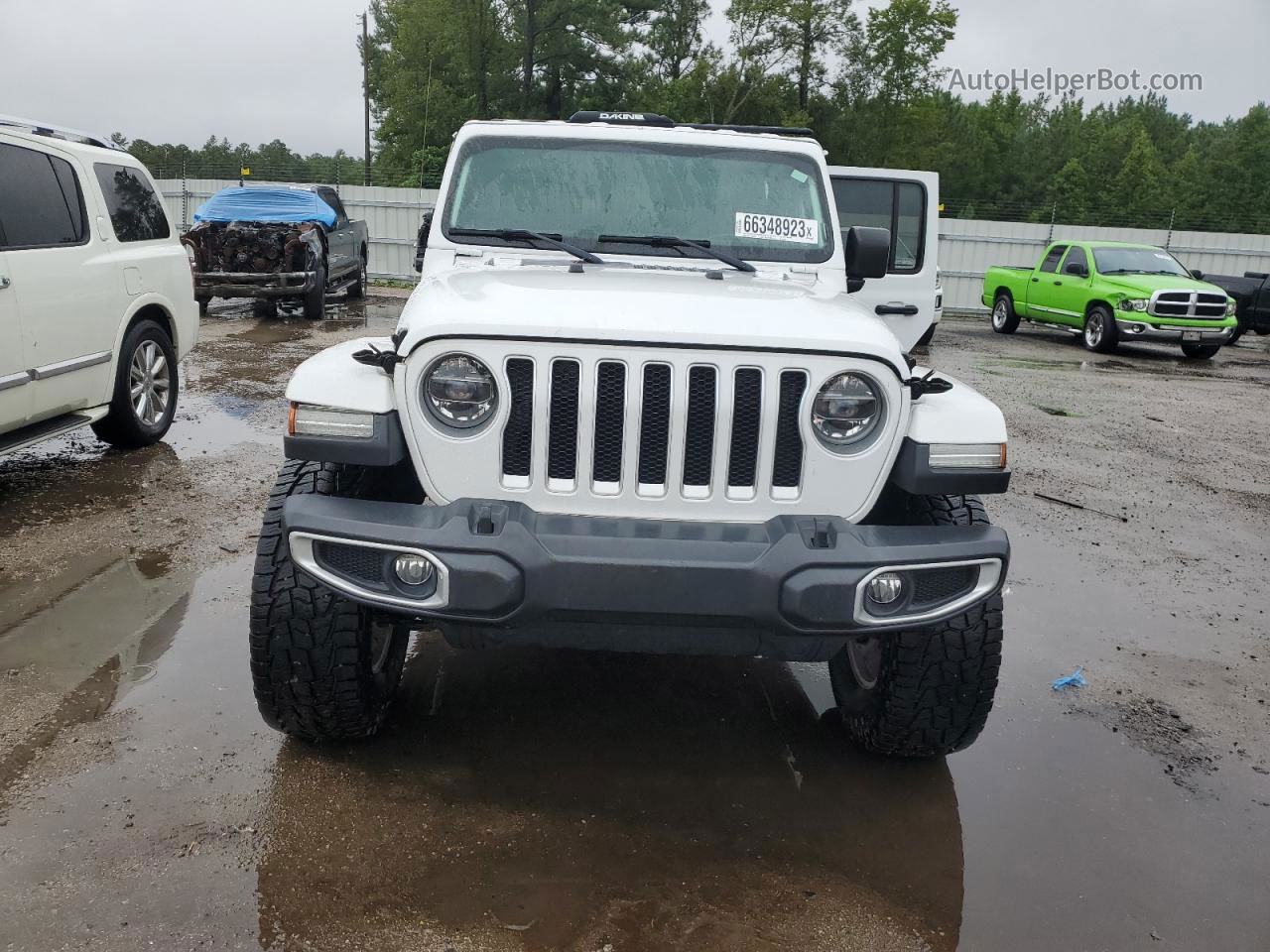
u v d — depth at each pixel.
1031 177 88.62
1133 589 5.22
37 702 3.40
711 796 3.10
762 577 2.61
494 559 2.59
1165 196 81.19
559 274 3.49
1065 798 3.21
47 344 5.50
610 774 3.19
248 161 28.09
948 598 2.80
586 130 4.17
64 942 2.32
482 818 2.92
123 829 2.75
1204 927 2.62
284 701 3.00
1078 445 8.73
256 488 6.02
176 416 7.93
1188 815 3.15
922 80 49.91
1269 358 17.55
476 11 47.59
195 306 7.35
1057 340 18.62
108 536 5.07
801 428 2.77
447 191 4.07
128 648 3.84
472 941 2.42
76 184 5.96
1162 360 16.19
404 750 3.26
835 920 2.57
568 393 2.73
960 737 3.16
